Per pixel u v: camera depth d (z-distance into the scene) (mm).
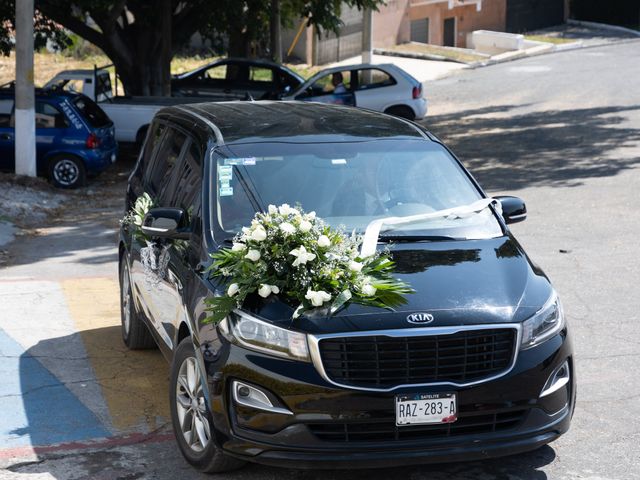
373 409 4914
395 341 4961
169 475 5547
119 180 20422
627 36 52281
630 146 20250
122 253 8039
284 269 5188
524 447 5117
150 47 24188
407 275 5441
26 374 7391
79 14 25828
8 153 18938
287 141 6578
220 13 25203
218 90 26500
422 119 27125
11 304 9570
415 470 5602
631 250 11156
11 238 13734
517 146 21203
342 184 6293
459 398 4988
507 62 43312
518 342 5109
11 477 5496
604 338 8008
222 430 5109
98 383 7188
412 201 6293
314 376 4918
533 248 11438
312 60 41625
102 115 20203
